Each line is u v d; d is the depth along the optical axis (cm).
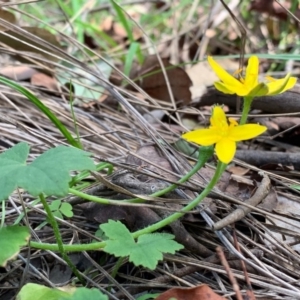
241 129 20
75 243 25
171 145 30
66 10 56
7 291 23
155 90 41
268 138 32
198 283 23
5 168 20
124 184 25
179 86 40
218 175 21
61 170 19
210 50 56
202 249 24
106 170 28
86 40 59
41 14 60
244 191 26
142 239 20
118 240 20
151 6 73
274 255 23
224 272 23
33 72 40
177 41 55
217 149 19
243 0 58
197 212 24
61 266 24
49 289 20
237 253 23
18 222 24
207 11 61
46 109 25
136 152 28
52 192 19
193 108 34
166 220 22
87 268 24
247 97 20
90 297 18
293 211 26
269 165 30
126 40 63
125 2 68
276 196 26
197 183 25
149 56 42
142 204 23
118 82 43
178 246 20
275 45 56
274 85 20
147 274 24
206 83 45
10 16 42
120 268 24
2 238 20
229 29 58
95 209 25
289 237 25
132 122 35
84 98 37
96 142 33
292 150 33
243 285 23
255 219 25
